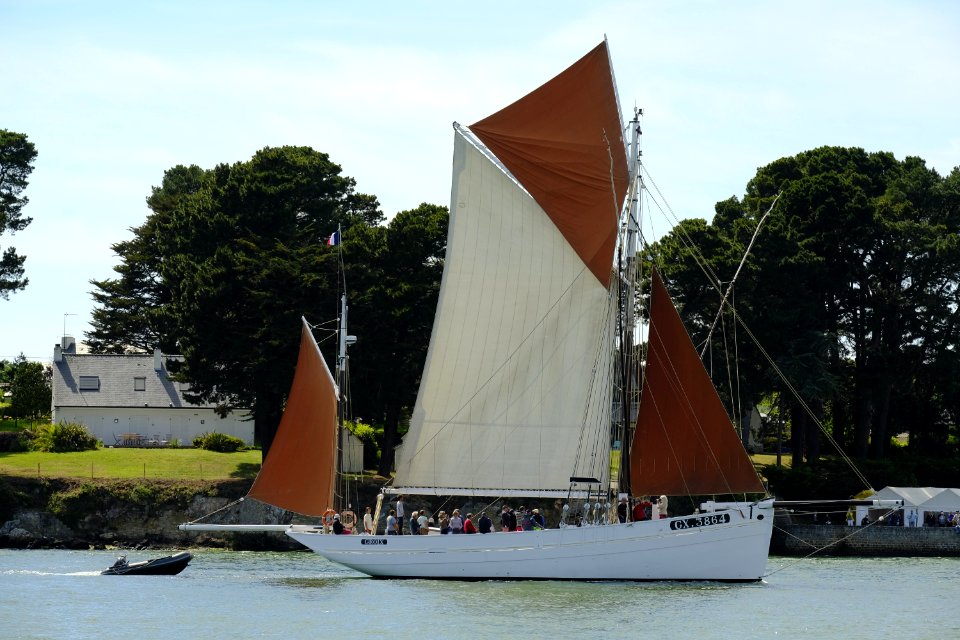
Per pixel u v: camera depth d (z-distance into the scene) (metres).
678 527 85.94
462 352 95.56
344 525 95.94
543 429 93.94
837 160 179.62
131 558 116.19
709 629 69.31
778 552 136.25
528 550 87.25
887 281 172.12
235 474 145.75
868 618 74.88
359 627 69.50
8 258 181.75
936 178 176.62
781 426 163.25
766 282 157.38
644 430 88.19
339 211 177.25
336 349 144.25
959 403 183.12
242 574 96.38
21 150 187.00
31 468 144.25
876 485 149.88
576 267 93.75
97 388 185.50
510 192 94.88
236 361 147.75
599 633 67.62
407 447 95.81
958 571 110.62
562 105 94.06
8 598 80.75
